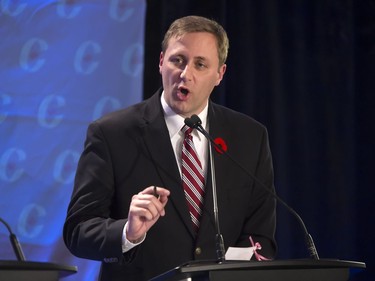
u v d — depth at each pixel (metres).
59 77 6.60
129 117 4.58
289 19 7.40
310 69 7.39
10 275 3.03
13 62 6.52
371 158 7.40
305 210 7.18
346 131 7.36
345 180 7.30
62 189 6.47
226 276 3.08
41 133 6.49
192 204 4.35
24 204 6.36
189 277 3.15
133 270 4.20
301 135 7.27
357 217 7.32
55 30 6.65
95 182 4.33
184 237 4.24
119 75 6.75
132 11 6.86
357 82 7.50
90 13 6.75
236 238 4.51
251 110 7.15
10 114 6.44
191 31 4.43
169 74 4.42
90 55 6.70
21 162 6.41
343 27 7.48
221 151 4.20
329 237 7.20
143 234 3.76
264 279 3.14
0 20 6.55
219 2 7.08
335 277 3.29
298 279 3.22
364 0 7.55
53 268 3.12
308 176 7.23
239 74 7.17
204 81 4.41
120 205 4.36
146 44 6.85
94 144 4.45
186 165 4.42
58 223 6.41
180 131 4.55
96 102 6.66
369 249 7.27
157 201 3.53
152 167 4.39
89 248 4.00
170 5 6.95
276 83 7.22
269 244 4.51
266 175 4.71
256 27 7.30
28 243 6.31
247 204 4.58
